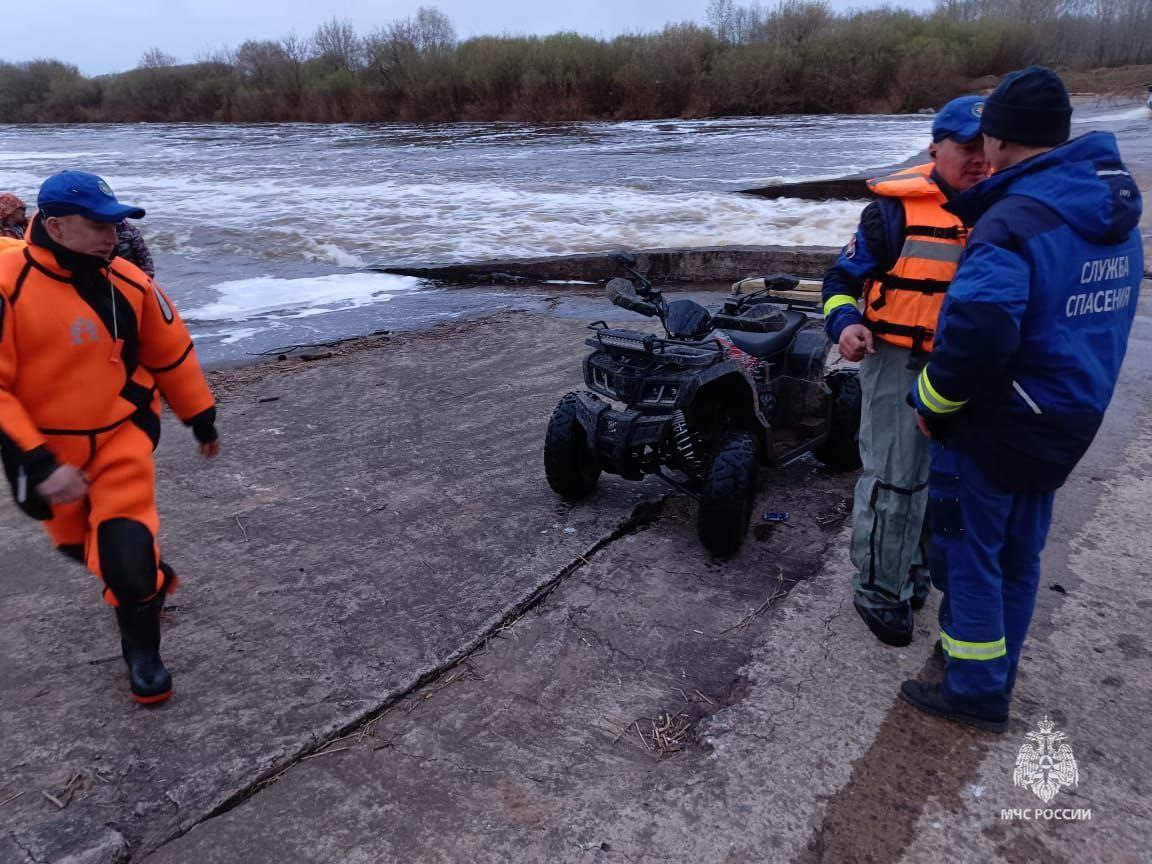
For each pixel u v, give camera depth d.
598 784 2.86
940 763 2.91
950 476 2.84
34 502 2.96
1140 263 2.71
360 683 3.35
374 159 26.45
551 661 3.49
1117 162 2.54
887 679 3.31
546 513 4.68
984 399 2.68
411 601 3.88
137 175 24.08
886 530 3.32
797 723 3.10
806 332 4.95
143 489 3.15
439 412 6.21
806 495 4.88
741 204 15.52
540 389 6.64
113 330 3.04
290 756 2.98
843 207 14.84
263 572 4.14
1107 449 5.17
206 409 3.41
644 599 3.88
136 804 2.79
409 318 9.14
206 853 2.63
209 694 3.30
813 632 3.60
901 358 3.15
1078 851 2.58
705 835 2.66
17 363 2.92
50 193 2.84
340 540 4.43
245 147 33.69
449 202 17.09
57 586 4.01
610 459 4.25
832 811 2.73
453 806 2.79
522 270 11.01
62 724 3.15
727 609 3.80
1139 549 4.11
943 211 3.03
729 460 4.00
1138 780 2.83
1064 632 3.54
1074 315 2.56
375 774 2.92
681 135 31.36
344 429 5.92
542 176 20.61
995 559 2.87
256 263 12.44
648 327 8.36
